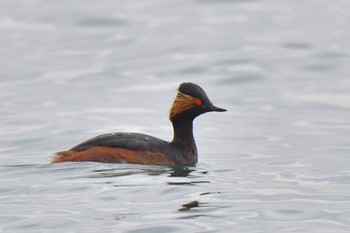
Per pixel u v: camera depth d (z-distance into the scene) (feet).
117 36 169.89
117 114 113.80
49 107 118.62
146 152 78.23
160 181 73.36
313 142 97.50
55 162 78.18
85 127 105.81
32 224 62.69
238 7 194.08
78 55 155.84
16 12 189.57
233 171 80.23
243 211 65.82
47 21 181.88
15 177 74.74
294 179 76.95
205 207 66.74
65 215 64.49
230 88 134.21
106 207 66.28
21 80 137.49
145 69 145.48
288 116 114.32
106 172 75.46
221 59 151.02
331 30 172.35
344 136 100.73
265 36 168.35
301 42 162.71
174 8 193.06
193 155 82.12
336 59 151.23
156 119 110.52
